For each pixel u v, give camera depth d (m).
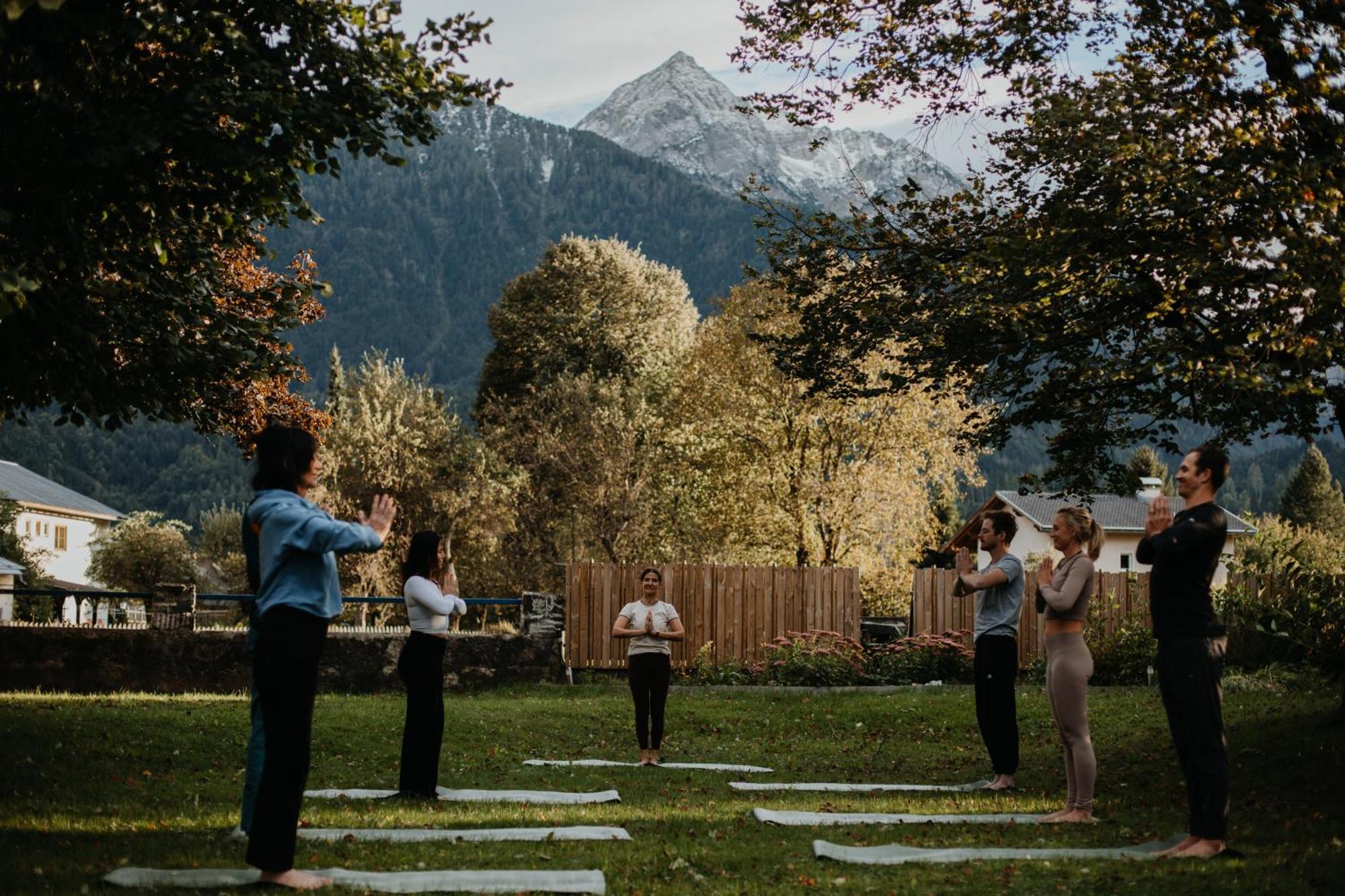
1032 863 6.36
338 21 8.93
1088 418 12.00
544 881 5.85
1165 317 10.66
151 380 10.83
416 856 6.48
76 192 8.70
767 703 17.09
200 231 11.05
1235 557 21.03
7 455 114.69
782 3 12.80
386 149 9.03
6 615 40.34
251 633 5.93
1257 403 9.81
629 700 17.05
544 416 41.94
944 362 12.20
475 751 12.44
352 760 11.60
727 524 34.62
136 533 51.84
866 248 13.03
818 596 20.94
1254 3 10.17
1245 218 10.02
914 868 6.38
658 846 6.98
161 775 10.16
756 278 14.04
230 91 8.24
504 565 40.16
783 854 6.80
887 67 12.76
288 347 11.73
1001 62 12.29
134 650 17.56
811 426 32.38
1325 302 8.64
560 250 49.59
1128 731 13.59
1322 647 16.95
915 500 32.59
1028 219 11.77
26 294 8.25
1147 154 9.93
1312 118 9.98
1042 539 50.22
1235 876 5.86
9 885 5.48
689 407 35.69
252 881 5.73
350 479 39.03
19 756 10.47
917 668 20.03
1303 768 10.43
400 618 38.66
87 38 7.93
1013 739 10.12
